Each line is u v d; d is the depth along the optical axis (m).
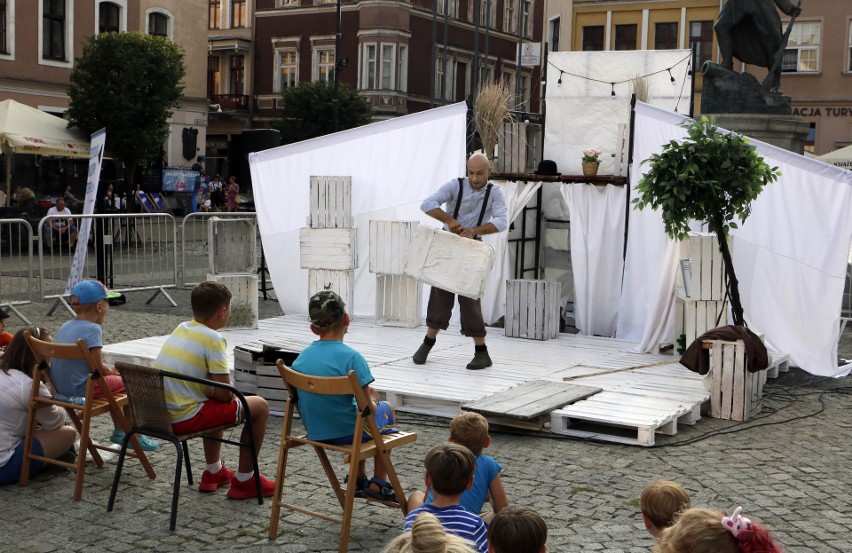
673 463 6.31
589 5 39.28
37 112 24.98
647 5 38.28
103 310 5.84
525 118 13.84
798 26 34.28
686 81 13.41
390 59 44.97
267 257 11.67
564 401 7.18
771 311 9.45
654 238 10.00
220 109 47.25
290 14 46.84
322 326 5.01
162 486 5.70
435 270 8.48
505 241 10.80
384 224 10.56
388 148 11.22
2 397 5.58
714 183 7.55
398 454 6.45
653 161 7.84
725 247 7.79
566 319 11.62
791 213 9.34
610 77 13.57
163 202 32.91
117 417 5.63
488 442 4.53
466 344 9.80
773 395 8.39
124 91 29.22
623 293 10.21
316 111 39.28
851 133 33.91
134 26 36.16
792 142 13.42
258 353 7.43
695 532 2.50
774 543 2.51
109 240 13.91
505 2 51.12
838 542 4.96
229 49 47.66
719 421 7.47
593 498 5.59
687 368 8.41
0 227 12.30
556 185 11.85
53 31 32.81
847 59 33.72
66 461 5.96
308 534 4.98
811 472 6.16
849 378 9.18
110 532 4.95
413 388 7.71
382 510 5.35
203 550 4.74
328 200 11.04
